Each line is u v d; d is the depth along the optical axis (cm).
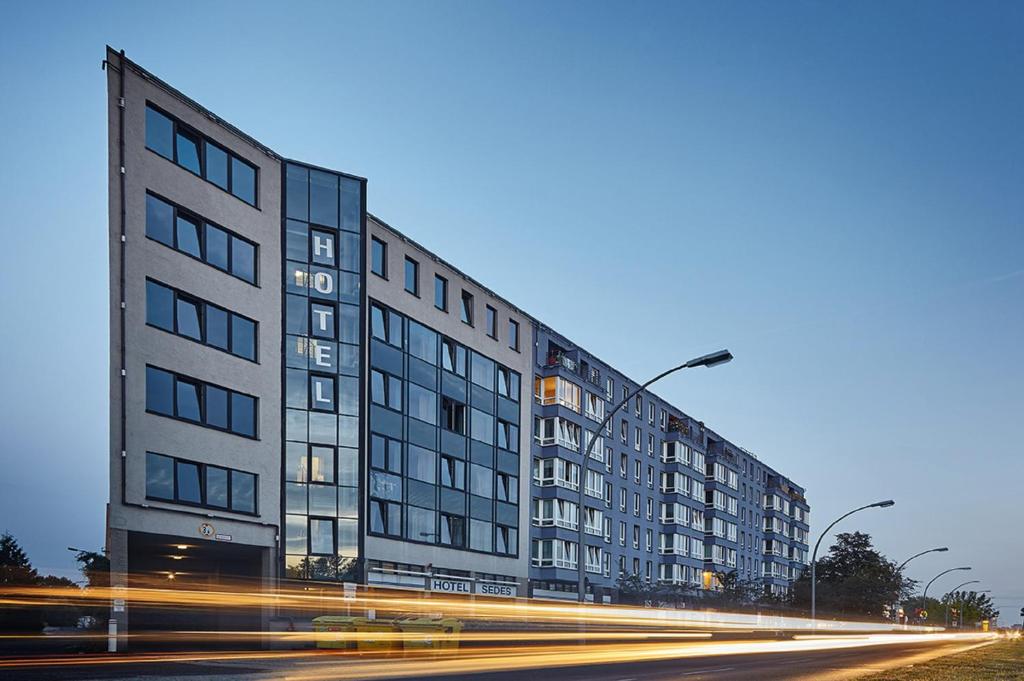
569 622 5416
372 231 4228
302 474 3756
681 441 7731
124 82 3120
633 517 6950
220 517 3341
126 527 2972
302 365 3816
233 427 3481
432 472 4538
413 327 4484
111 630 2742
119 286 3038
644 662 2722
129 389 3038
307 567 3678
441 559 4525
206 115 3462
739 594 8125
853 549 11281
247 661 2400
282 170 3847
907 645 5225
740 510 9569
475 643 3472
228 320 3509
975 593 15812
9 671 1914
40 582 2855
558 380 5700
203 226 3434
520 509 5312
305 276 3866
